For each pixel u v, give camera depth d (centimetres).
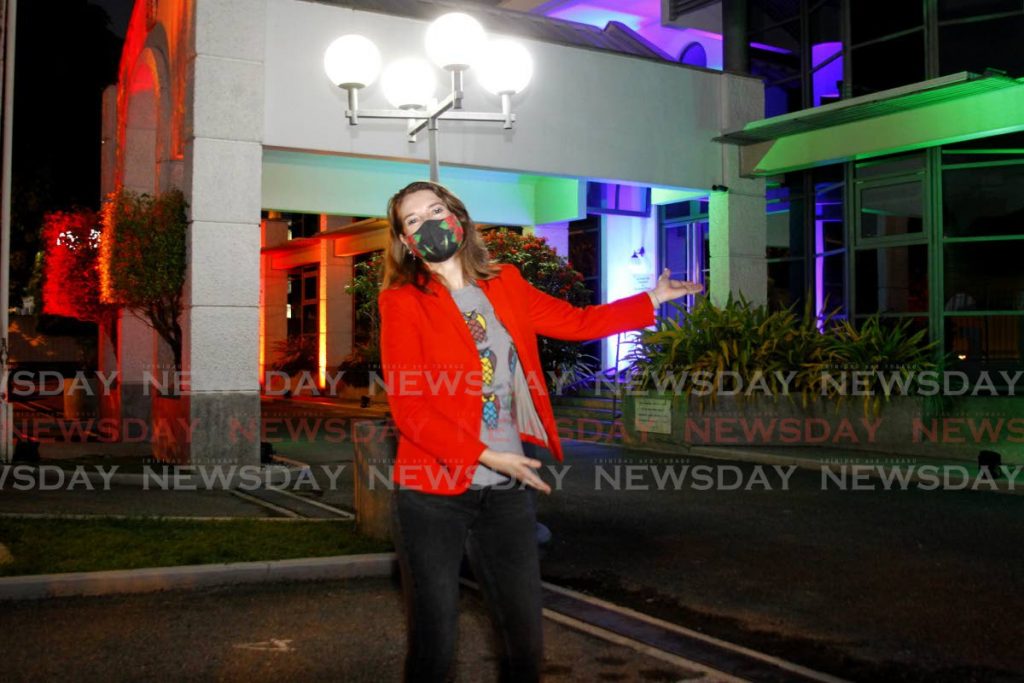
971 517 891
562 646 521
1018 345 1527
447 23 854
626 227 2211
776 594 634
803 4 1795
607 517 912
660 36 2261
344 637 531
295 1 1285
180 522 825
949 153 1589
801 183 1816
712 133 1689
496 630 302
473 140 1431
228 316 1198
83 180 2820
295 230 3259
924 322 1622
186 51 1227
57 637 526
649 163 1612
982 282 1562
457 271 317
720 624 568
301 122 1289
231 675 468
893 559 728
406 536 293
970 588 642
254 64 1224
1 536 722
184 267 1216
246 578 649
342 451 1547
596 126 1553
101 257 1329
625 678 468
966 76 1320
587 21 2336
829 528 848
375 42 1343
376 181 1791
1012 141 1535
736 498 1016
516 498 298
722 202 1697
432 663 290
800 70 1803
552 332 326
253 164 1220
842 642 531
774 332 1428
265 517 896
